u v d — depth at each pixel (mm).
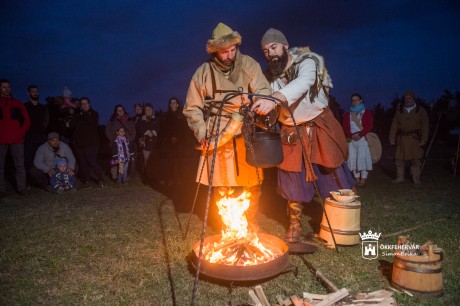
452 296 2811
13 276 3270
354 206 3654
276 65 3689
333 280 3078
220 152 3680
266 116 3461
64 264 3498
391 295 2752
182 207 5629
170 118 7805
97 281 3160
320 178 3969
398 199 5980
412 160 7504
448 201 5758
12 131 6527
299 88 3348
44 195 6691
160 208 5559
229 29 3393
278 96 3250
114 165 7977
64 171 7043
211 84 3541
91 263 3510
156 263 3480
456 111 14633
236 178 3684
